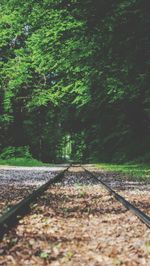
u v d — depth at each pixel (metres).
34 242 7.14
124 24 31.17
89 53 34.22
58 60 37.66
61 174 25.19
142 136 48.62
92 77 37.25
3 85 59.50
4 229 7.84
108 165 47.69
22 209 10.18
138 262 6.10
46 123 66.38
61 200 12.95
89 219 9.54
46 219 9.31
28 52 56.03
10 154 58.34
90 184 19.31
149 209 11.28
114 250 6.62
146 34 31.23
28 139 65.31
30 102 57.44
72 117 60.19
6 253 6.38
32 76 58.59
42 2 35.53
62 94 46.03
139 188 17.30
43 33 36.47
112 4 31.12
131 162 46.31
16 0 37.34
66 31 35.12
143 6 29.88
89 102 45.56
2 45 58.25
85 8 32.28
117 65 33.91
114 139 55.59
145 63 33.38
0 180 21.42
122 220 9.36
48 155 77.81
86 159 71.06
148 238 7.59
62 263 5.99
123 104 46.28
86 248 6.82
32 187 17.34
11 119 59.25
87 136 63.38
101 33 32.50
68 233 7.99
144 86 35.72
